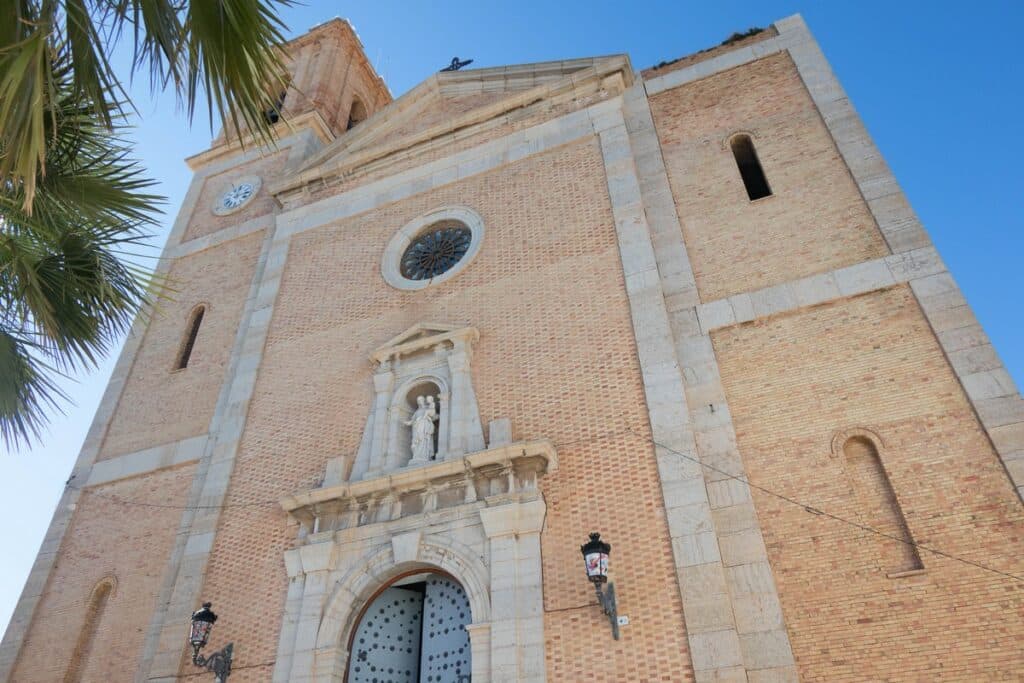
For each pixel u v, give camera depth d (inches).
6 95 289.6
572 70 733.9
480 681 417.1
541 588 435.8
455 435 521.7
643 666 392.5
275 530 541.3
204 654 499.8
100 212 440.1
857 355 458.0
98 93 331.0
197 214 876.6
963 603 362.6
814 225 530.3
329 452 564.7
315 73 1019.9
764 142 601.6
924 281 469.7
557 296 568.4
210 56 323.6
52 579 604.7
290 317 680.4
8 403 415.2
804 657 373.4
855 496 409.7
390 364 589.3
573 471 475.5
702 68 679.1
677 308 522.9
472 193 679.7
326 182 780.0
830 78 616.4
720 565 405.7
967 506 386.3
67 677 541.6
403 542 483.5
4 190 401.4
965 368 426.6
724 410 462.9
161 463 631.2
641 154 631.8
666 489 442.3
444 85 800.9
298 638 473.1
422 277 654.5
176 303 777.6
